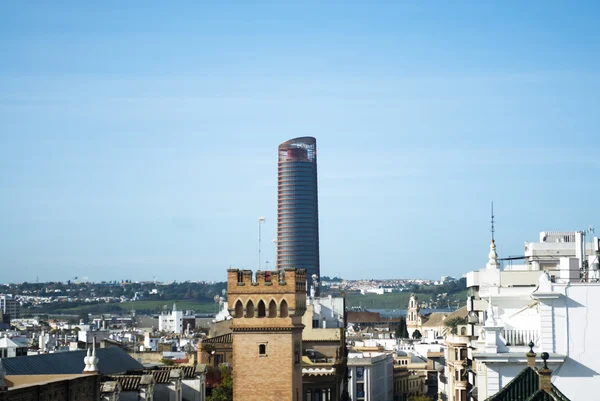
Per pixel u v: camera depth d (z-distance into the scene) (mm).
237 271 134500
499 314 108875
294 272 133250
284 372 132125
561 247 155500
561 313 84188
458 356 142500
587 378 83312
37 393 87938
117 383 110938
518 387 71750
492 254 143250
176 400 133750
